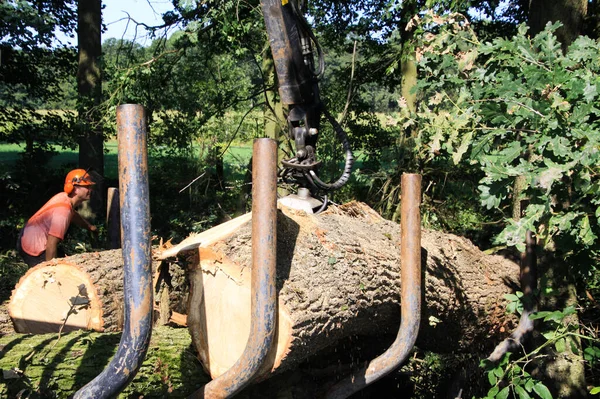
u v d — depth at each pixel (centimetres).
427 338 411
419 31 539
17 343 305
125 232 250
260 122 1190
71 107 1582
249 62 1086
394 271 350
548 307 430
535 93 319
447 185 868
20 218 1146
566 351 424
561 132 299
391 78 1188
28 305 374
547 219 316
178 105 1012
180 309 356
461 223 839
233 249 300
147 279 251
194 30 876
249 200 1003
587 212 309
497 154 326
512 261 486
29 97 1539
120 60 988
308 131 395
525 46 335
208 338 307
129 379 251
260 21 891
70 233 896
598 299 488
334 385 344
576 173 300
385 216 890
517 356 440
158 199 1151
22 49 1361
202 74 1041
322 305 293
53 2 1510
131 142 248
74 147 1301
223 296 301
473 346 439
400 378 479
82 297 346
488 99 340
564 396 425
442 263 403
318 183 400
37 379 288
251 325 272
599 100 304
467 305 411
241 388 279
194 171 1188
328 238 335
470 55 377
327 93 1152
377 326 362
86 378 293
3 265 675
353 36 1164
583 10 439
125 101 936
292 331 278
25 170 1293
